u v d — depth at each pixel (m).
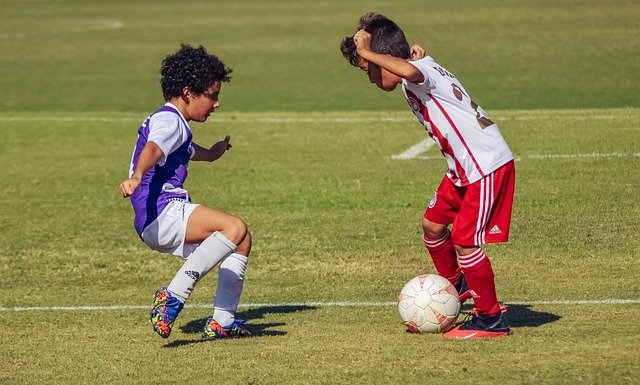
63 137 46.28
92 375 16.92
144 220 18.64
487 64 73.38
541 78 64.81
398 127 45.44
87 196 34.62
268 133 45.16
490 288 18.12
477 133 17.92
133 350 18.36
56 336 19.56
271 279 23.84
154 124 18.31
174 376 16.66
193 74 18.75
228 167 38.34
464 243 18.08
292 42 94.06
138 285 23.77
